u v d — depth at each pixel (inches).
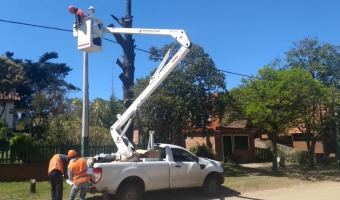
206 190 520.1
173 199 507.2
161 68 510.6
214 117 822.5
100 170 427.8
